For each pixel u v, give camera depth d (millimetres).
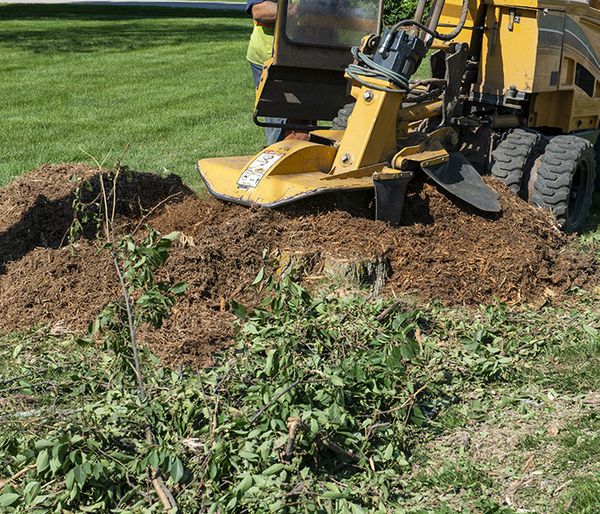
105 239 5535
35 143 9914
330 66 6789
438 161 5801
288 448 3441
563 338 4945
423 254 5480
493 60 6488
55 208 5957
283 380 3762
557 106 7180
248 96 13609
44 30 23250
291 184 5422
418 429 4012
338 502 3348
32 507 3234
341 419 3574
